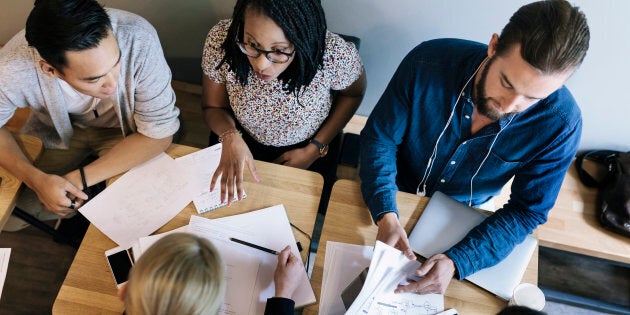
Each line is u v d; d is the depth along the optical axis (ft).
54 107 4.37
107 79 3.75
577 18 2.91
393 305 3.54
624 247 5.57
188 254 2.60
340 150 6.56
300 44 3.84
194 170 4.25
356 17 5.56
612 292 6.53
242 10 3.68
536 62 2.94
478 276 3.78
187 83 7.20
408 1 5.23
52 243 6.23
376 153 4.36
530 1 4.88
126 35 4.09
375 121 4.47
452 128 4.16
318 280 3.67
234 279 3.58
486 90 3.44
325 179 5.64
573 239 5.61
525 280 3.83
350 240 3.93
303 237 3.92
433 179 4.77
